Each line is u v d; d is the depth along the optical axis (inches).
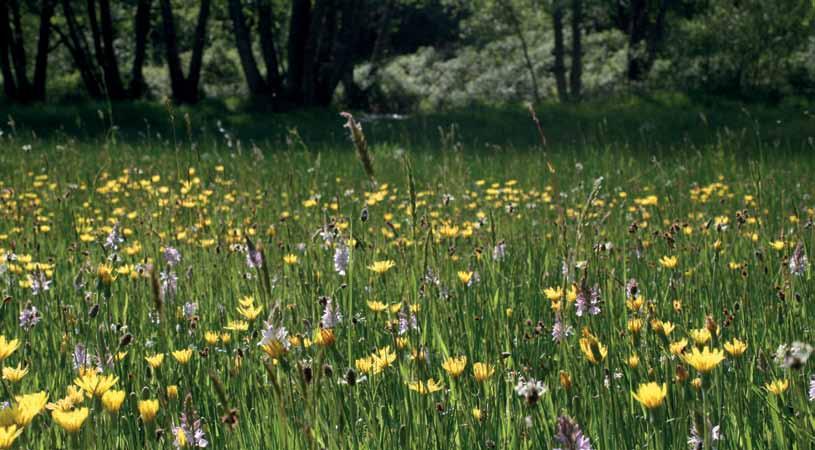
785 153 567.5
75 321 154.6
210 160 513.7
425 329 148.2
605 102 1291.8
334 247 188.2
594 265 168.7
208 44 2194.9
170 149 628.1
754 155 556.4
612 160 548.1
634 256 210.4
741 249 223.5
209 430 116.6
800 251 157.1
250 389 128.5
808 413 104.7
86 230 266.5
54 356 146.3
